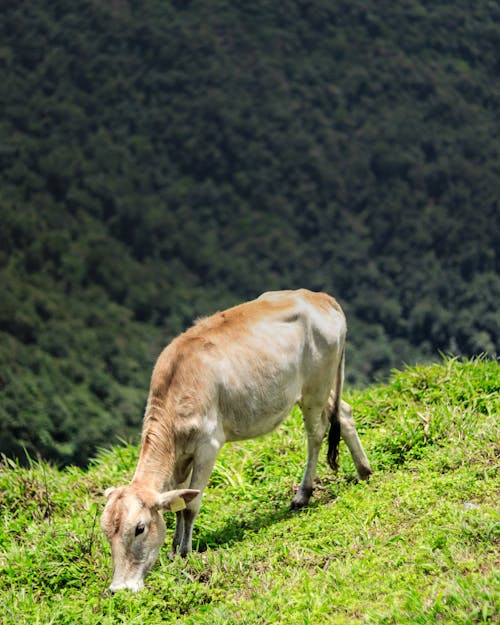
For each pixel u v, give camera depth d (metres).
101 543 9.70
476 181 158.62
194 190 166.88
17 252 122.00
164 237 148.12
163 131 180.00
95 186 153.12
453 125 174.25
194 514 9.32
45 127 174.50
